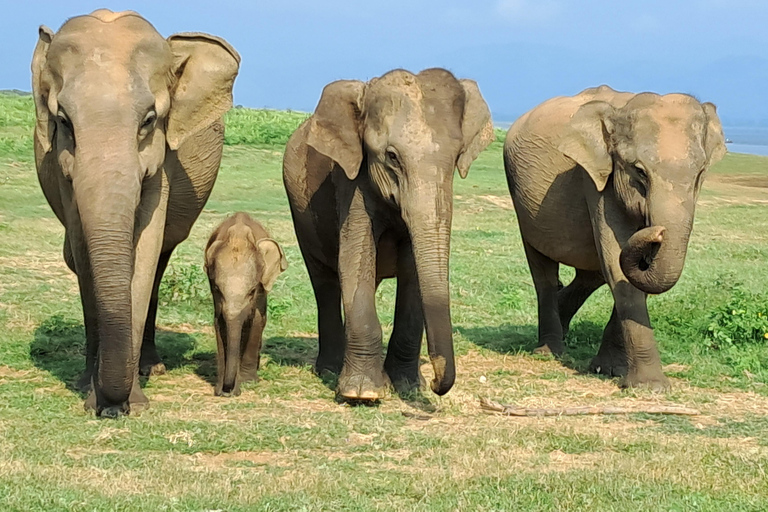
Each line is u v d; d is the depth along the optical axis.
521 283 16.08
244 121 40.47
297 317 12.66
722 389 9.34
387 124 8.04
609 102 10.14
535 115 11.32
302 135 10.10
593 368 10.23
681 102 9.24
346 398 8.51
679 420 8.20
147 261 8.15
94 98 7.36
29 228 17.88
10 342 10.34
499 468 6.56
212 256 8.94
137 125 7.48
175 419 7.67
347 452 7.06
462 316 13.32
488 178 33.00
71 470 6.30
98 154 7.26
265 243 9.10
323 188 9.45
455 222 24.25
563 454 7.11
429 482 6.22
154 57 7.79
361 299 8.59
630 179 9.20
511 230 23.22
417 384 9.04
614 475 6.38
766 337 11.08
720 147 9.46
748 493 6.14
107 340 7.25
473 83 8.62
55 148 7.90
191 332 11.80
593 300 14.90
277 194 25.95
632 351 9.38
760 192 34.72
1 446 6.82
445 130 7.94
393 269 9.30
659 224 8.80
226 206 23.52
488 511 5.74
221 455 6.96
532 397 8.99
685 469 6.57
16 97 46.94
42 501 5.60
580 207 10.38
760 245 22.12
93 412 7.81
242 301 8.72
